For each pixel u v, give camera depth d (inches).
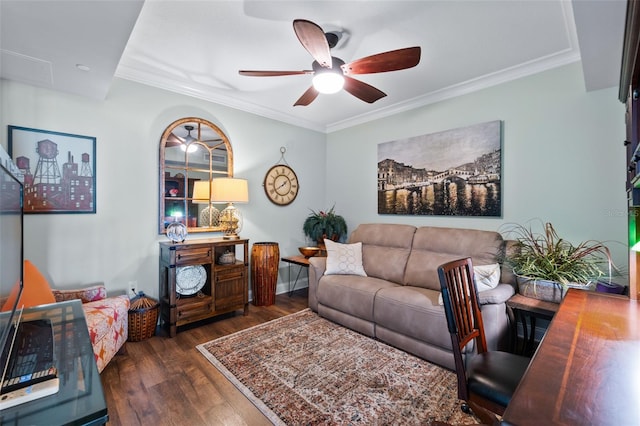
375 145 157.6
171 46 92.5
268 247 139.8
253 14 76.9
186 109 124.6
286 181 162.4
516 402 26.7
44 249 93.5
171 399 70.8
